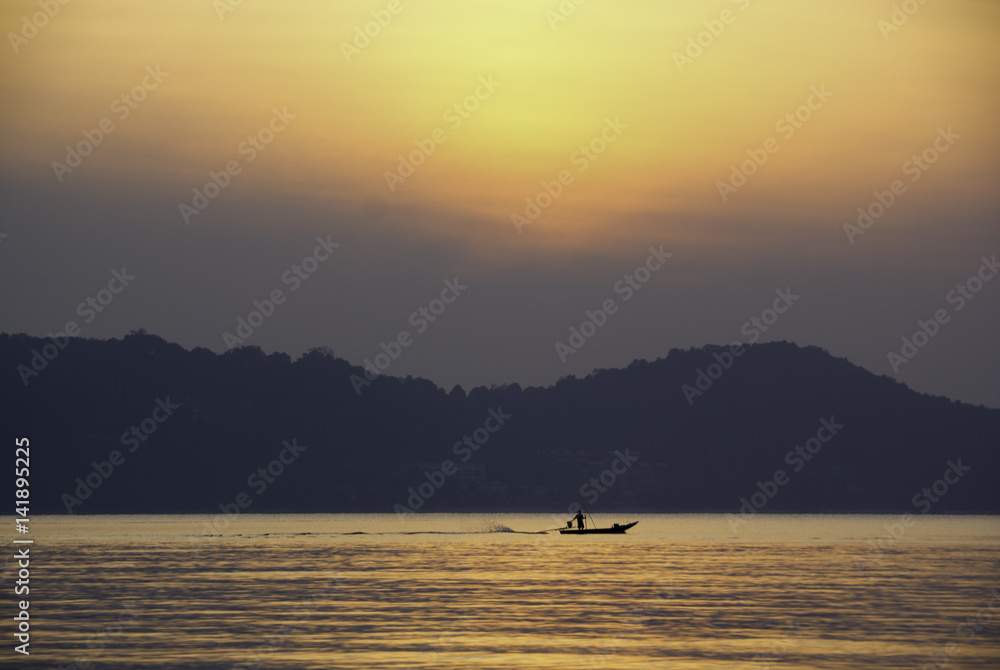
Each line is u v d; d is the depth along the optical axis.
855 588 135.75
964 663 87.69
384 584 139.75
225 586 138.62
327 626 103.94
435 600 122.69
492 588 134.75
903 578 150.12
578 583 140.62
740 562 178.88
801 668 85.56
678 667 85.69
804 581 144.62
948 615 111.38
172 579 148.38
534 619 108.00
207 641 96.50
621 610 114.31
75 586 139.50
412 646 93.62
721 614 111.44
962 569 166.62
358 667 85.50
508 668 84.94
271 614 112.19
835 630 101.75
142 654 91.00
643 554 198.88
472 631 100.88
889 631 101.25
